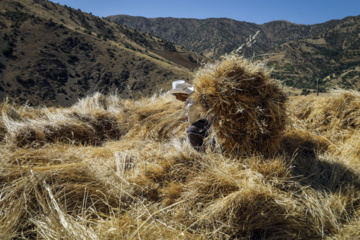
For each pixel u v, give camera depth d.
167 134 4.16
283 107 3.10
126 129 4.60
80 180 2.45
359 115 3.84
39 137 3.90
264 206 2.19
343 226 2.12
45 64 110.94
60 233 1.72
